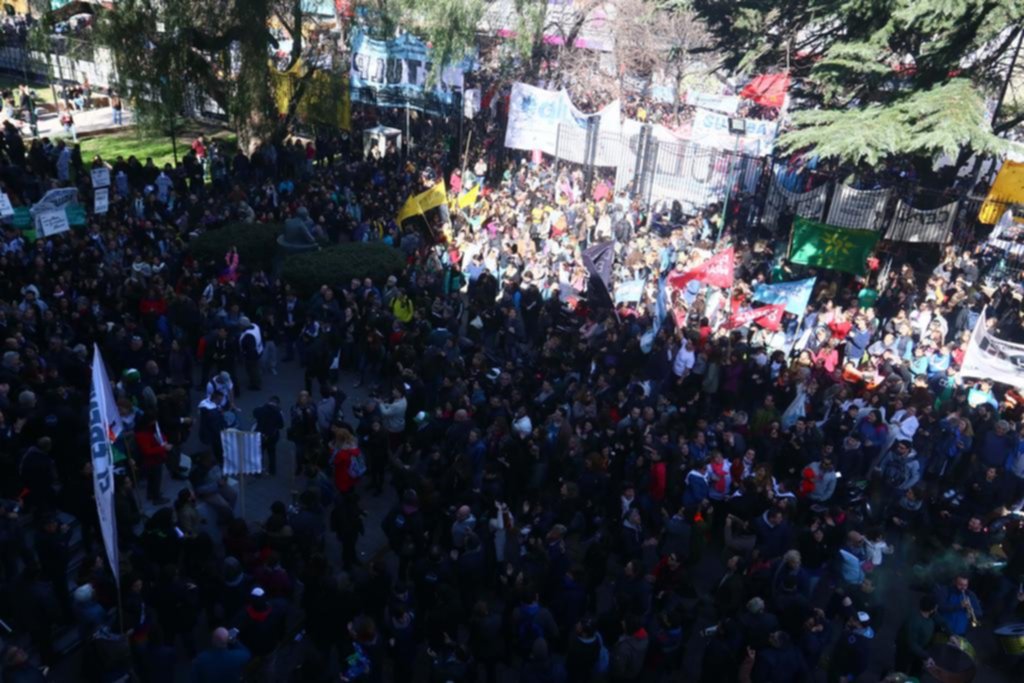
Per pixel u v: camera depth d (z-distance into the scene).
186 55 24.95
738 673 9.13
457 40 27.78
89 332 13.93
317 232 20.36
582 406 13.10
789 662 8.39
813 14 24.75
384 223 21.80
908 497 11.98
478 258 19.39
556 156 28.17
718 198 27.33
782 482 12.21
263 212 21.92
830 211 23.30
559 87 35.38
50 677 9.23
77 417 11.17
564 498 11.00
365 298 16.47
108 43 23.92
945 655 9.41
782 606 9.40
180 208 21.73
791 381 14.81
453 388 13.05
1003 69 27.02
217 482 10.62
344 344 16.16
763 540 10.58
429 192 20.69
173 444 12.22
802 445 12.70
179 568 9.57
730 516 11.02
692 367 15.20
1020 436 13.34
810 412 14.46
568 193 26.06
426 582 9.40
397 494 12.73
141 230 19.08
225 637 7.75
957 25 21.73
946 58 22.45
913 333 17.33
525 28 29.73
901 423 13.38
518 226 22.91
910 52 24.88
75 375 12.84
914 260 24.08
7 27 37.31
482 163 28.34
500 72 33.22
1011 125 25.41
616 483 11.65
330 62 28.69
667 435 12.23
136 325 14.09
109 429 8.48
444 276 18.50
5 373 11.73
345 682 8.46
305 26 30.06
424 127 32.56
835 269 20.41
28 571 8.53
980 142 20.56
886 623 11.37
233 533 9.57
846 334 17.09
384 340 15.84
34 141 25.34
